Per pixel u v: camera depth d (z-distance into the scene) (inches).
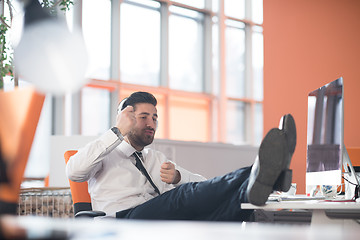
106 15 410.0
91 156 87.7
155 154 103.7
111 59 412.8
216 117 485.4
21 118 32.2
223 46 488.1
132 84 424.5
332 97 85.4
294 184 108.3
